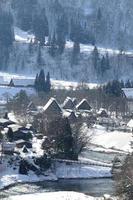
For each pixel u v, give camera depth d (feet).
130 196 565.94
